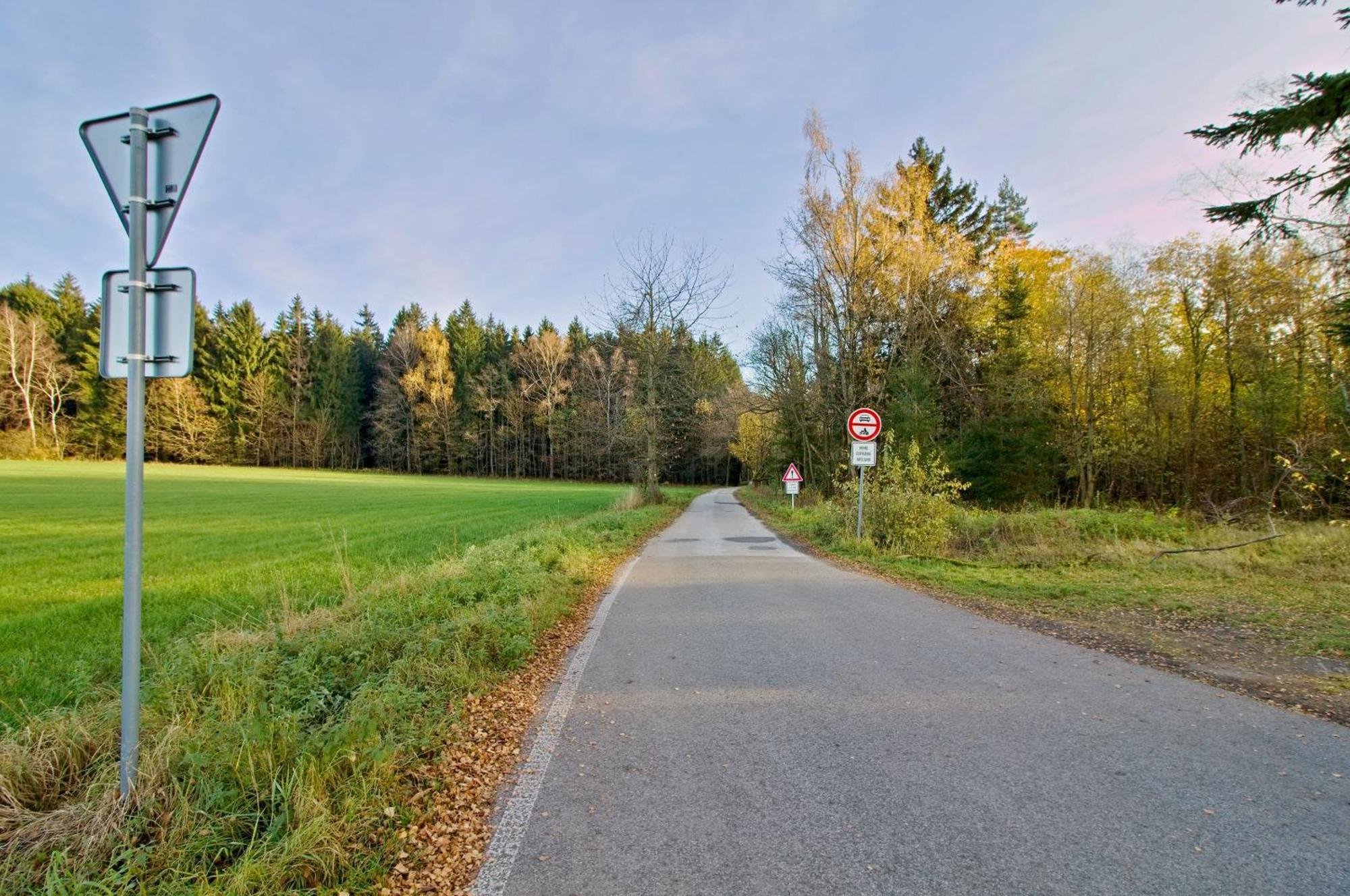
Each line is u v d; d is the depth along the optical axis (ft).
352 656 17.44
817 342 86.69
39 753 11.05
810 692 16.17
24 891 8.47
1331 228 37.99
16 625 25.59
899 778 11.43
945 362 88.02
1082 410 88.74
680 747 12.94
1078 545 41.34
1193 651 19.54
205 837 9.06
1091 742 12.91
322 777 10.53
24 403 212.23
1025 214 120.98
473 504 115.85
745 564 39.55
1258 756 12.22
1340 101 25.34
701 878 8.59
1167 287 78.02
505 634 20.24
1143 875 8.52
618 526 60.23
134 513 10.07
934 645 20.52
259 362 250.98
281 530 65.82
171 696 13.62
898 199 74.79
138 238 10.13
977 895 8.15
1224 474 73.92
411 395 257.96
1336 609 24.43
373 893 8.52
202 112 10.16
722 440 210.59
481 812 10.59
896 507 44.27
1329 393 58.49
